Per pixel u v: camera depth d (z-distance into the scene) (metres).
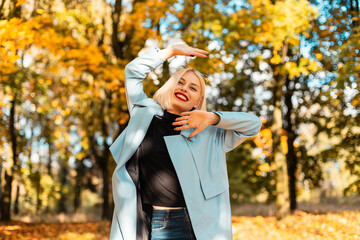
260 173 12.38
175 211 2.25
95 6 9.51
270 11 6.70
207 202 2.23
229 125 2.22
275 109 9.49
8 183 10.92
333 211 9.24
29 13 7.82
